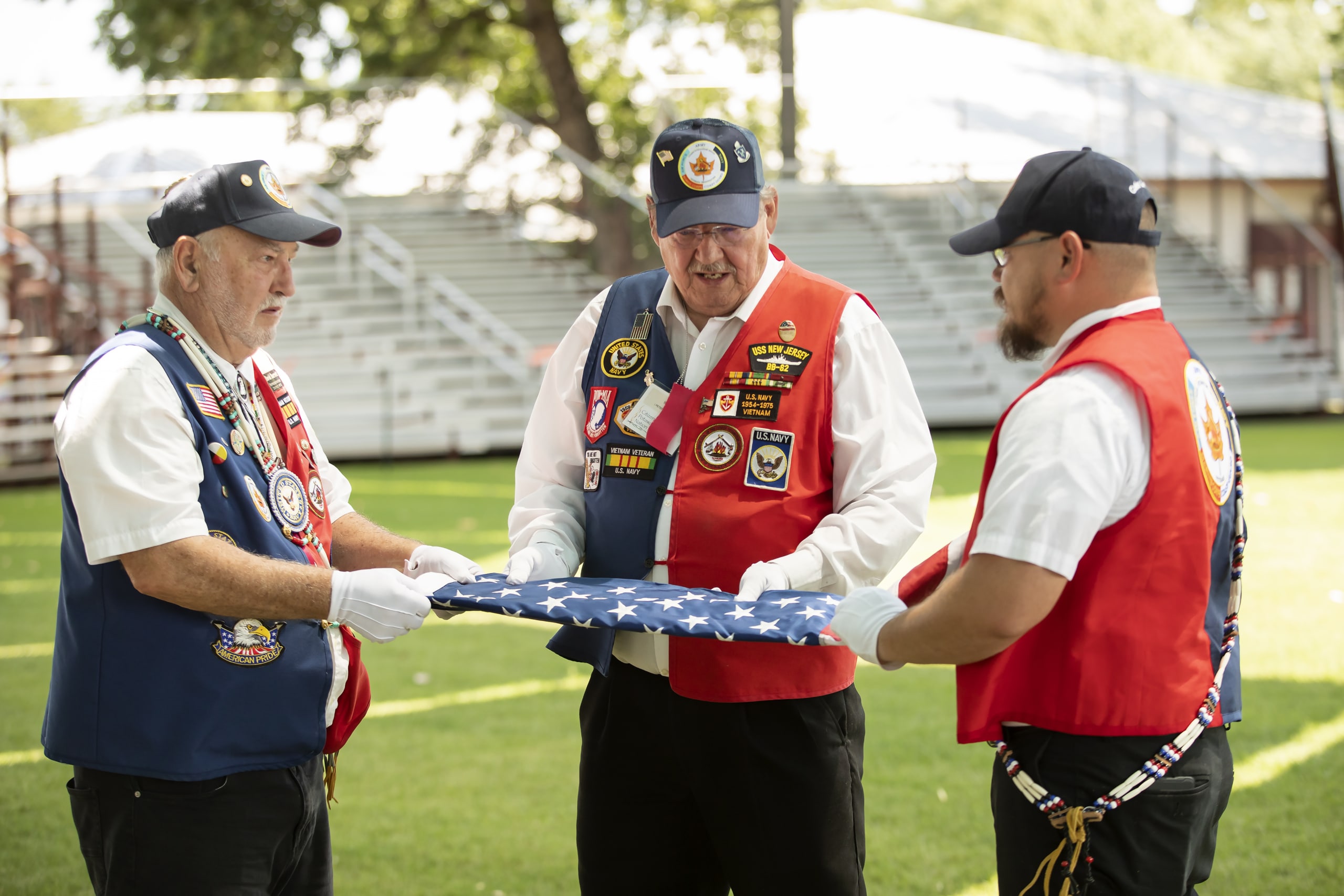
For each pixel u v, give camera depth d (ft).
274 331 8.16
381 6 73.26
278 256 7.97
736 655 8.07
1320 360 61.46
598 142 79.51
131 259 57.67
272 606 7.43
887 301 61.11
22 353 48.34
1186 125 69.05
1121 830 6.55
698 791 8.34
